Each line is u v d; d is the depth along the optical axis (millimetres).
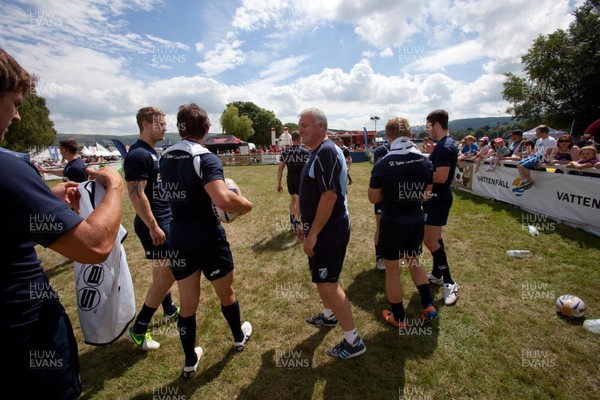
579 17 23078
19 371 938
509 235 4746
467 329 2633
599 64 21812
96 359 2496
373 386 2098
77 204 1519
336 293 2244
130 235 6125
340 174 2104
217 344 2611
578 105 23859
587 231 4582
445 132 3086
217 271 2146
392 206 2482
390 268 2562
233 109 51781
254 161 25141
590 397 1924
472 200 7336
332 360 2363
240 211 1939
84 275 2301
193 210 1989
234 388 2150
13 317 915
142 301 3479
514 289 3213
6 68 869
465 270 3689
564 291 3115
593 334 2467
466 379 2115
